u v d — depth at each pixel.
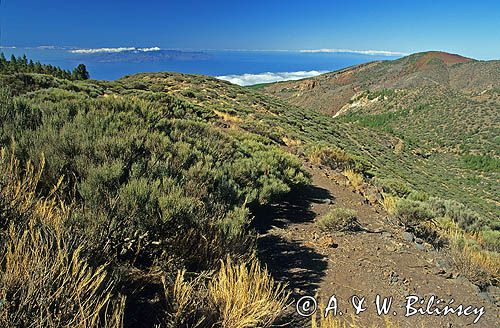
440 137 99.19
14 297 1.74
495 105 113.44
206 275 3.03
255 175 6.95
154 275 2.79
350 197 9.09
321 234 5.67
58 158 3.84
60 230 2.36
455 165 71.94
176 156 5.56
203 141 7.52
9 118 4.88
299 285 3.83
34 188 2.96
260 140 14.38
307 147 15.83
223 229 3.70
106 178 3.71
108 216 2.96
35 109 5.57
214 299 2.58
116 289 2.39
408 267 4.82
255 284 2.80
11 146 3.83
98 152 4.32
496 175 64.31
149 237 3.18
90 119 5.80
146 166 4.60
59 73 65.62
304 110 50.41
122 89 28.89
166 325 2.27
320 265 4.45
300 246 5.00
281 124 25.89
